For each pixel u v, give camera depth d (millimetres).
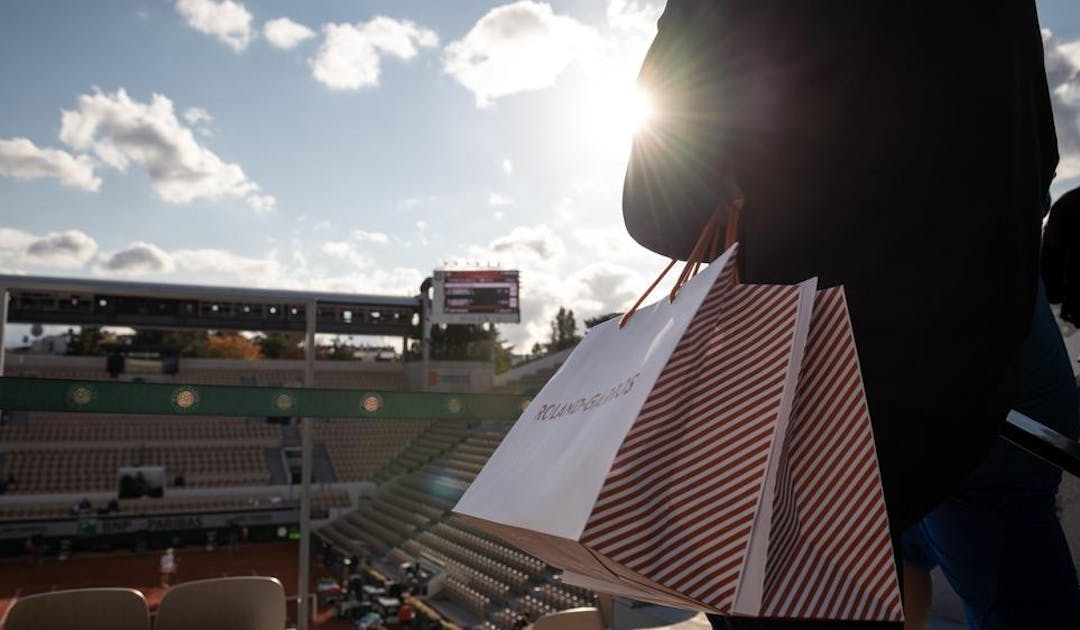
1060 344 793
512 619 20562
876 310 604
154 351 49938
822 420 554
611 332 763
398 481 38219
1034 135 626
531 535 573
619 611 3713
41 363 44969
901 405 591
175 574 27312
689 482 503
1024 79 632
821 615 498
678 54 747
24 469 35844
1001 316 571
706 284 597
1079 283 1122
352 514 36500
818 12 645
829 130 639
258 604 3291
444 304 42656
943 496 589
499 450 787
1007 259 576
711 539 487
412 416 5074
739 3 689
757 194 686
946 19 613
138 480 35000
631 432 506
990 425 574
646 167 800
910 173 607
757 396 521
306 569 5535
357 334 45688
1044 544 756
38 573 27250
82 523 31047
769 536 486
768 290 565
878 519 512
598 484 496
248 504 35938
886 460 594
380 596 24141
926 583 1028
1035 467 723
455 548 27000
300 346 59750
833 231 634
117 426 41000
